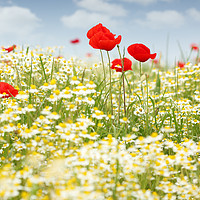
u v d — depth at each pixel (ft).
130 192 6.09
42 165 7.26
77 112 9.86
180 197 6.77
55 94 8.51
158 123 11.36
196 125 11.82
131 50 10.23
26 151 7.67
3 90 9.50
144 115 11.68
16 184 5.51
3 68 13.20
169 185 6.91
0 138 8.13
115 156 6.66
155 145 7.78
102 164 6.91
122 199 6.04
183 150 7.81
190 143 8.35
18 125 8.43
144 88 14.01
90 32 10.30
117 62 11.51
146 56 10.03
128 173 6.93
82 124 7.78
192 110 12.00
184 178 7.42
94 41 9.88
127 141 9.05
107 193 6.25
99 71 16.63
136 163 7.03
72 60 15.72
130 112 11.50
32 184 5.63
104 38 9.76
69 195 5.18
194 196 6.82
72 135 7.46
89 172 6.23
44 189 6.37
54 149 7.77
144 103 11.93
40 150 7.90
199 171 7.87
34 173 6.73
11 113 8.25
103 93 12.47
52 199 5.34
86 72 16.34
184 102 12.56
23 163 7.18
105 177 6.75
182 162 7.33
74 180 5.71
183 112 12.16
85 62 18.08
